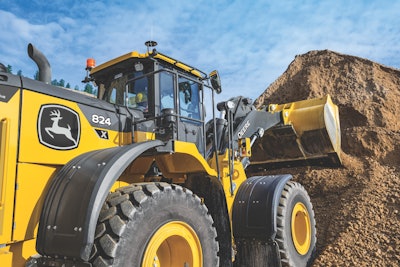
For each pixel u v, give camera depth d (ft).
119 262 8.64
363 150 25.89
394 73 31.22
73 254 8.31
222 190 13.88
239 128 18.83
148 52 13.92
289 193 16.79
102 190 8.71
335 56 33.27
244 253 15.89
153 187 10.18
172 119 12.87
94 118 11.60
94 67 15.64
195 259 10.87
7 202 8.87
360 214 18.86
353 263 15.81
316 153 23.13
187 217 10.80
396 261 15.24
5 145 8.98
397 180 21.18
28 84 9.89
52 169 10.15
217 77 14.12
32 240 9.39
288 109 23.15
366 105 28.68
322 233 19.81
